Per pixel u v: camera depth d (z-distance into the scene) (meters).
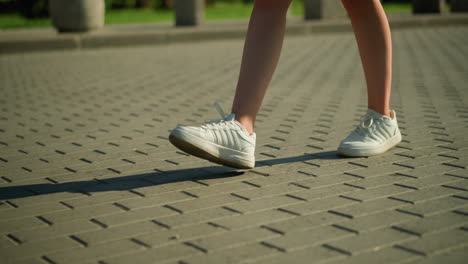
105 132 3.81
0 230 2.07
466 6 16.52
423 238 1.89
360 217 2.10
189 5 13.62
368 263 1.71
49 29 14.37
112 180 2.68
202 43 11.04
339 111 4.32
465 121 3.78
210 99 5.10
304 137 3.49
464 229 1.96
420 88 5.30
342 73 6.54
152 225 2.08
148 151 3.25
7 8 22.58
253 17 2.64
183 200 2.35
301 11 24.20
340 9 13.78
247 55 2.64
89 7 10.62
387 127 2.98
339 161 2.89
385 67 2.89
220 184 2.56
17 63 8.40
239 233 1.98
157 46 10.67
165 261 1.76
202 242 1.91
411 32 12.44
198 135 2.54
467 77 5.89
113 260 1.78
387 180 2.54
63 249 1.88
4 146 3.47
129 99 5.19
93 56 9.20
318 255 1.78
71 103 5.04
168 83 6.16
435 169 2.69
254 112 2.67
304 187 2.48
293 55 8.63
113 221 2.13
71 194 2.48
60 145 3.46
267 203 2.29
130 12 23.22
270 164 2.88
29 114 4.56
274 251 1.82
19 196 2.48
